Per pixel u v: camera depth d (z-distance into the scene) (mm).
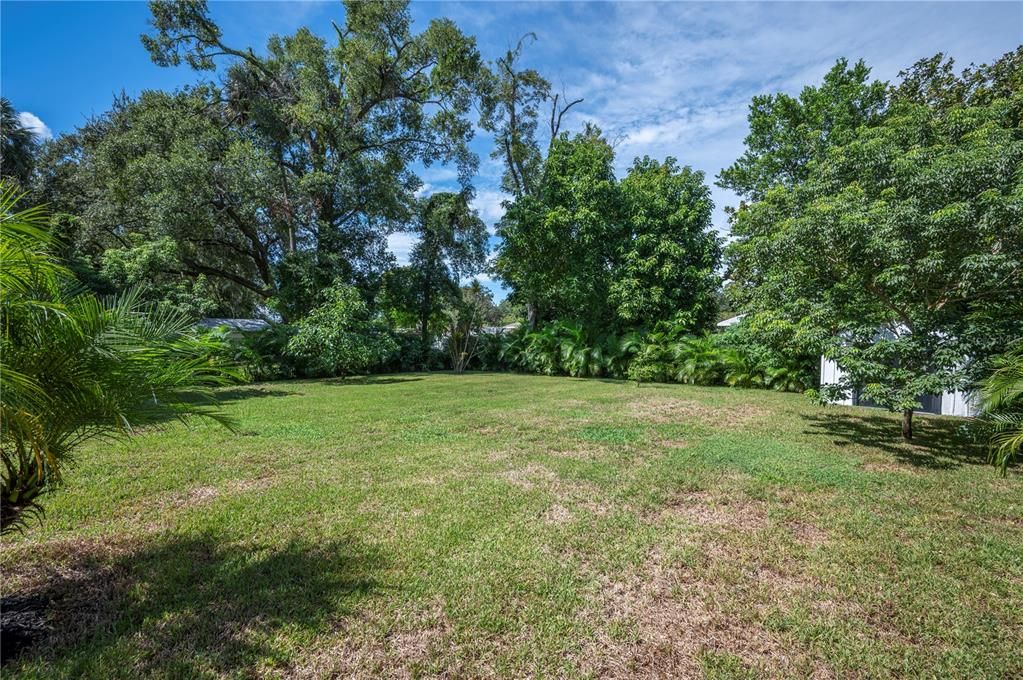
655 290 15781
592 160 18188
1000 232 4914
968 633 2289
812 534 3424
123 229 18641
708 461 5293
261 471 4867
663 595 2625
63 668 1974
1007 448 4617
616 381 14945
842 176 6852
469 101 20672
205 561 2928
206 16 18250
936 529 3498
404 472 4852
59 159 22328
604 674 2021
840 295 6105
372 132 20281
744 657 2131
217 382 2799
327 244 18828
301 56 19453
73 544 3131
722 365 13555
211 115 19703
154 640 2166
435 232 21141
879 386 5602
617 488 4359
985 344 5199
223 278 22797
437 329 22031
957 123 7660
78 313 2160
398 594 2584
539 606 2500
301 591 2592
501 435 6645
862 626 2350
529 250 18438
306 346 14688
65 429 2268
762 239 6395
